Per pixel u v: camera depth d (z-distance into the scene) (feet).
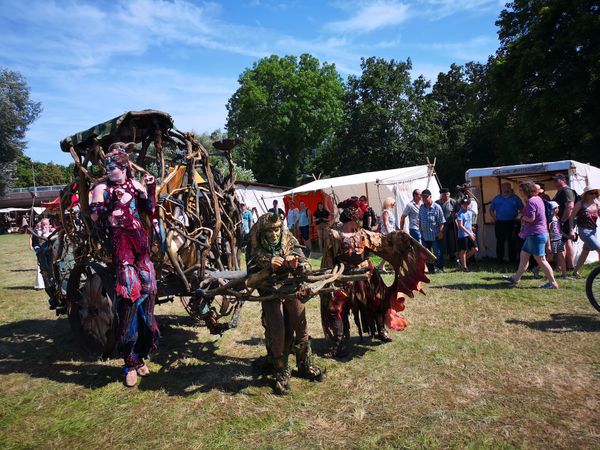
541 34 80.53
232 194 18.66
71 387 13.78
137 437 10.75
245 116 164.45
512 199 33.45
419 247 14.42
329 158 156.46
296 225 55.93
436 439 9.96
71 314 16.56
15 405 12.69
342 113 163.73
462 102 156.04
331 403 11.96
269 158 174.70
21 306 26.20
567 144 82.79
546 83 81.51
